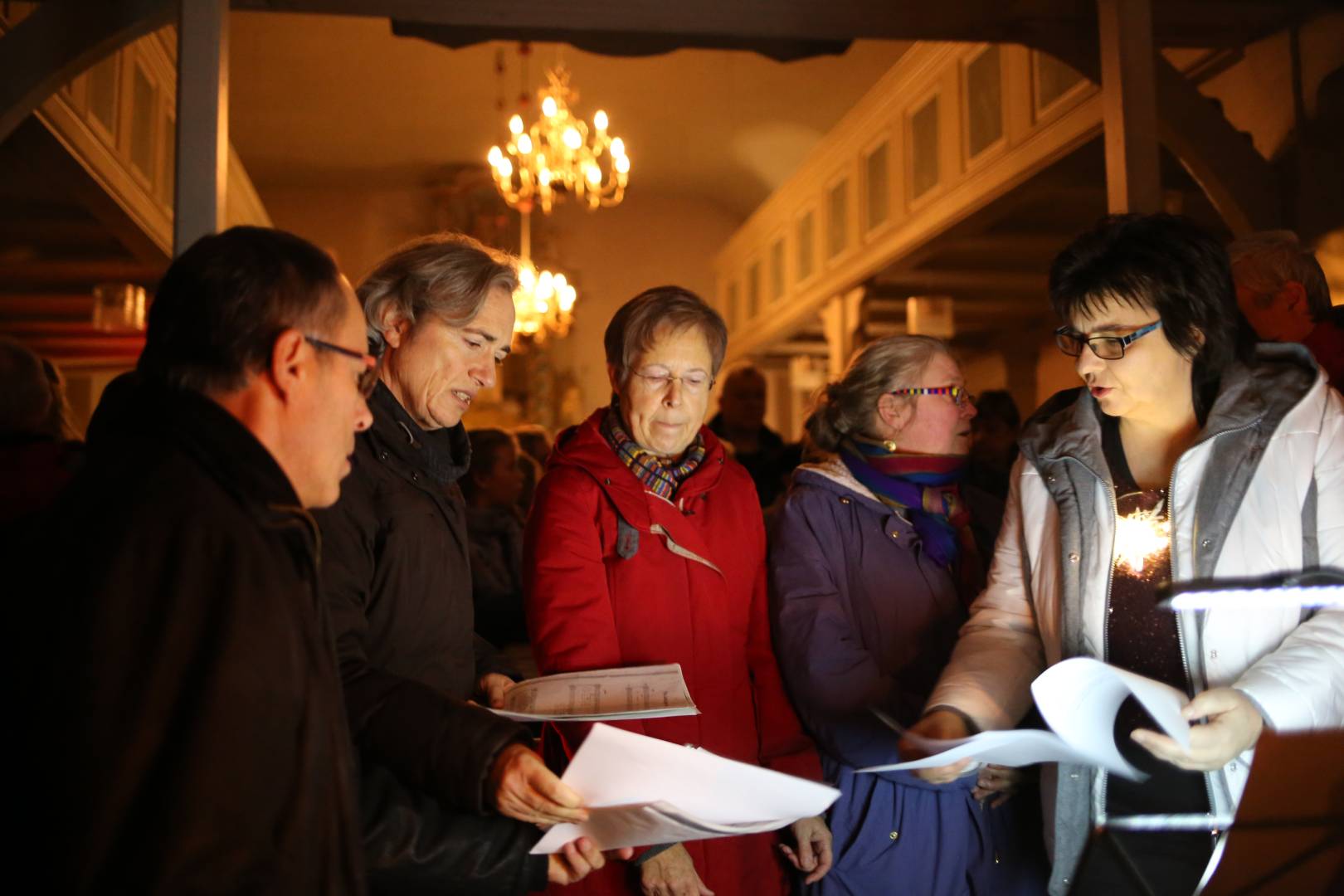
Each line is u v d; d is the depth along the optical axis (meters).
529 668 2.65
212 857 0.87
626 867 1.66
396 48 8.84
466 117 10.48
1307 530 1.40
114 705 0.88
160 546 0.93
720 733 1.75
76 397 8.76
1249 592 1.24
